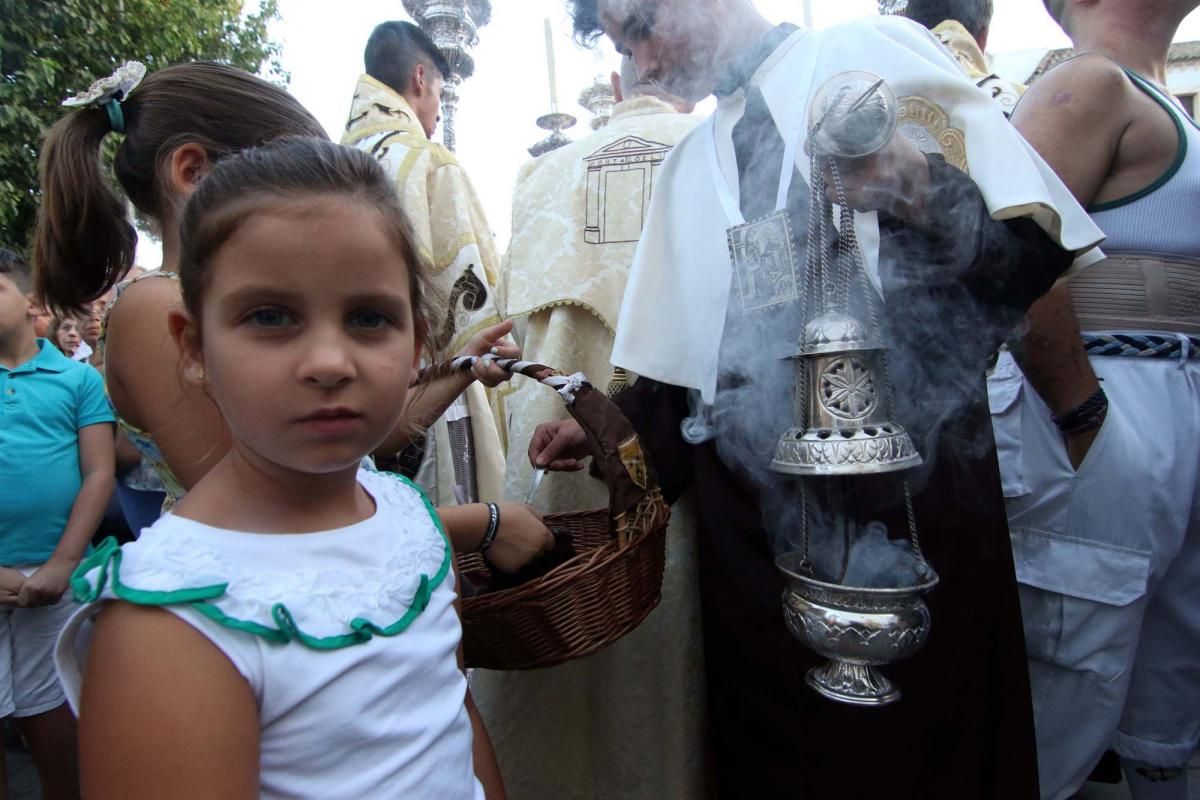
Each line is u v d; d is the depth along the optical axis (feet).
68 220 3.08
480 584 3.96
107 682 1.87
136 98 3.01
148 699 1.84
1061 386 3.90
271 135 2.99
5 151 17.19
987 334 3.15
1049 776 4.46
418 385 3.70
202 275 2.03
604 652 4.29
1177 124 3.96
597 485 4.61
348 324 2.05
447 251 5.49
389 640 2.18
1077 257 2.98
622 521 3.13
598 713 4.36
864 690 2.60
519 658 3.14
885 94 2.36
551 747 4.45
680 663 4.12
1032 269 2.92
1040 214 2.70
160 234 3.05
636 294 3.94
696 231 3.71
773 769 3.55
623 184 4.66
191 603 1.92
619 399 4.13
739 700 3.67
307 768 2.02
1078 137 3.84
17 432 5.93
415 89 6.84
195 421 2.68
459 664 2.73
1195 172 3.96
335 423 2.01
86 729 1.87
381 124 5.88
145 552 1.99
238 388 1.98
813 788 3.39
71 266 3.15
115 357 2.80
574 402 3.20
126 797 1.81
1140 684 4.64
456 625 2.53
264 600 2.00
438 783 2.23
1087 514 4.06
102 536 8.23
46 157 3.08
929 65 2.92
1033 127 3.93
